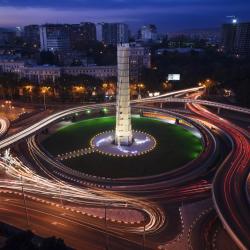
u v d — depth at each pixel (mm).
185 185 111125
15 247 69438
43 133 170250
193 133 170750
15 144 140750
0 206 98062
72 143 157875
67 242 81875
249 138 148625
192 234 84938
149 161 136750
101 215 93438
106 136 167125
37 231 86125
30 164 128250
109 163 135125
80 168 130500
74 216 92938
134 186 110062
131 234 85062
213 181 103562
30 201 100688
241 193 95750
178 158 139250
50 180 115062
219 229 87000
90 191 107375
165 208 97125
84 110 193625
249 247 70875
